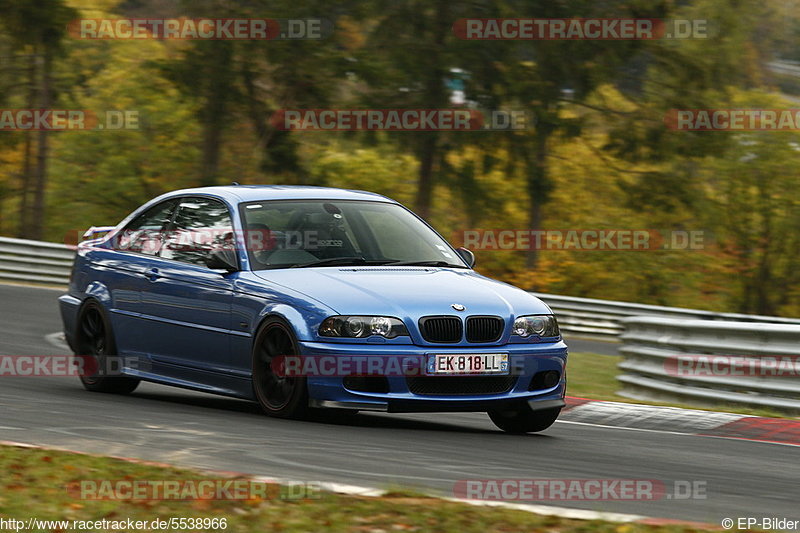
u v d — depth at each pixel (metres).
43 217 107.56
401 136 92.25
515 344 18.95
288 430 17.47
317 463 14.57
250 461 14.52
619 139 99.31
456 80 91.69
